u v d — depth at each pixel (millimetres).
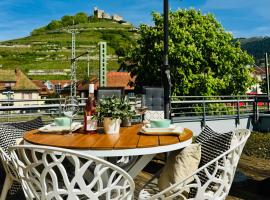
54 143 2367
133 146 2256
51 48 101188
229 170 2246
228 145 2346
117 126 2807
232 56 19531
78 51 98125
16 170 2238
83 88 49156
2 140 2895
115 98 2844
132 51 19578
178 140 2475
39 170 2396
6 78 59250
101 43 10383
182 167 2330
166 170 2434
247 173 5227
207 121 10484
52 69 85812
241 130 2676
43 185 2010
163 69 5551
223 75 19484
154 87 5695
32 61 92312
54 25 144000
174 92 17953
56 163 1940
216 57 19000
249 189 4285
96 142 2396
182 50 17875
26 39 115875
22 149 2045
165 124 2842
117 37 110875
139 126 3361
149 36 19016
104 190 1989
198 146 2334
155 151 2316
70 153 1906
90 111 2838
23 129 3754
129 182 2039
